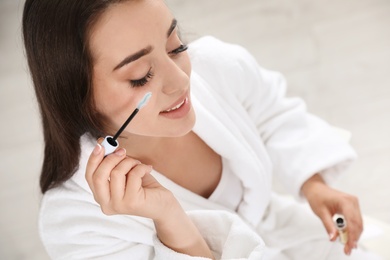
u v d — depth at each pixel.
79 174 1.05
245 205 1.23
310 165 1.27
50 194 1.08
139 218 1.07
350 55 2.33
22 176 2.31
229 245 1.00
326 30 2.44
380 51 2.31
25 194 2.26
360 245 1.41
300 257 1.32
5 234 2.17
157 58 0.86
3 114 2.52
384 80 2.23
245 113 1.19
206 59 1.15
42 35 0.88
